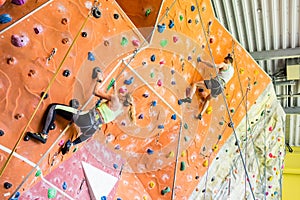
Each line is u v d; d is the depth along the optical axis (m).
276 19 6.58
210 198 5.99
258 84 6.57
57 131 3.19
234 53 5.79
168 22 4.14
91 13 3.29
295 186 9.63
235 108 6.14
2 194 2.89
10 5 2.89
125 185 4.73
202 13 4.79
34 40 2.88
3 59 2.75
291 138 10.23
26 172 3.01
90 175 4.07
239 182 6.62
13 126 2.81
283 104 9.16
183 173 5.25
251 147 7.10
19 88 2.82
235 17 6.62
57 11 3.04
